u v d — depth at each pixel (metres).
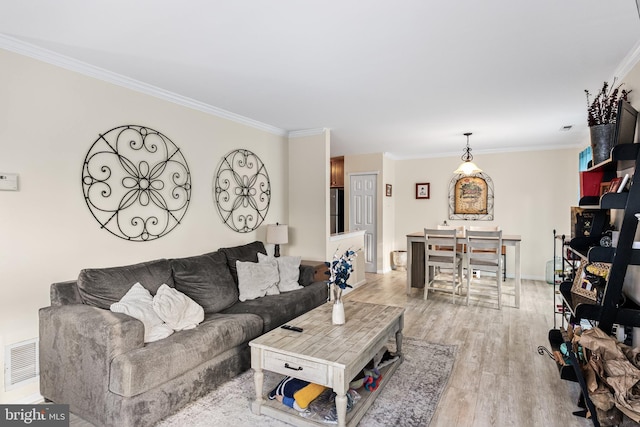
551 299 4.78
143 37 2.16
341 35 2.13
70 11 1.85
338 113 3.92
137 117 2.98
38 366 2.35
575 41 2.21
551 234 5.91
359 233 5.66
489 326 3.71
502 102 3.49
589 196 2.71
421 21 1.96
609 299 2.09
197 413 2.16
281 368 2.07
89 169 2.65
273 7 1.81
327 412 2.03
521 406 2.22
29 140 2.31
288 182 4.96
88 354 2.01
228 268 3.44
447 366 2.77
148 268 2.78
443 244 4.64
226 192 3.92
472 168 4.95
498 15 1.90
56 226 2.46
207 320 2.70
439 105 3.60
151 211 3.11
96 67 2.63
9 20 1.95
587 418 2.08
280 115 4.00
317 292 3.70
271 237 4.28
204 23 1.98
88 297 2.36
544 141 5.57
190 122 3.47
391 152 6.67
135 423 1.91
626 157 2.01
